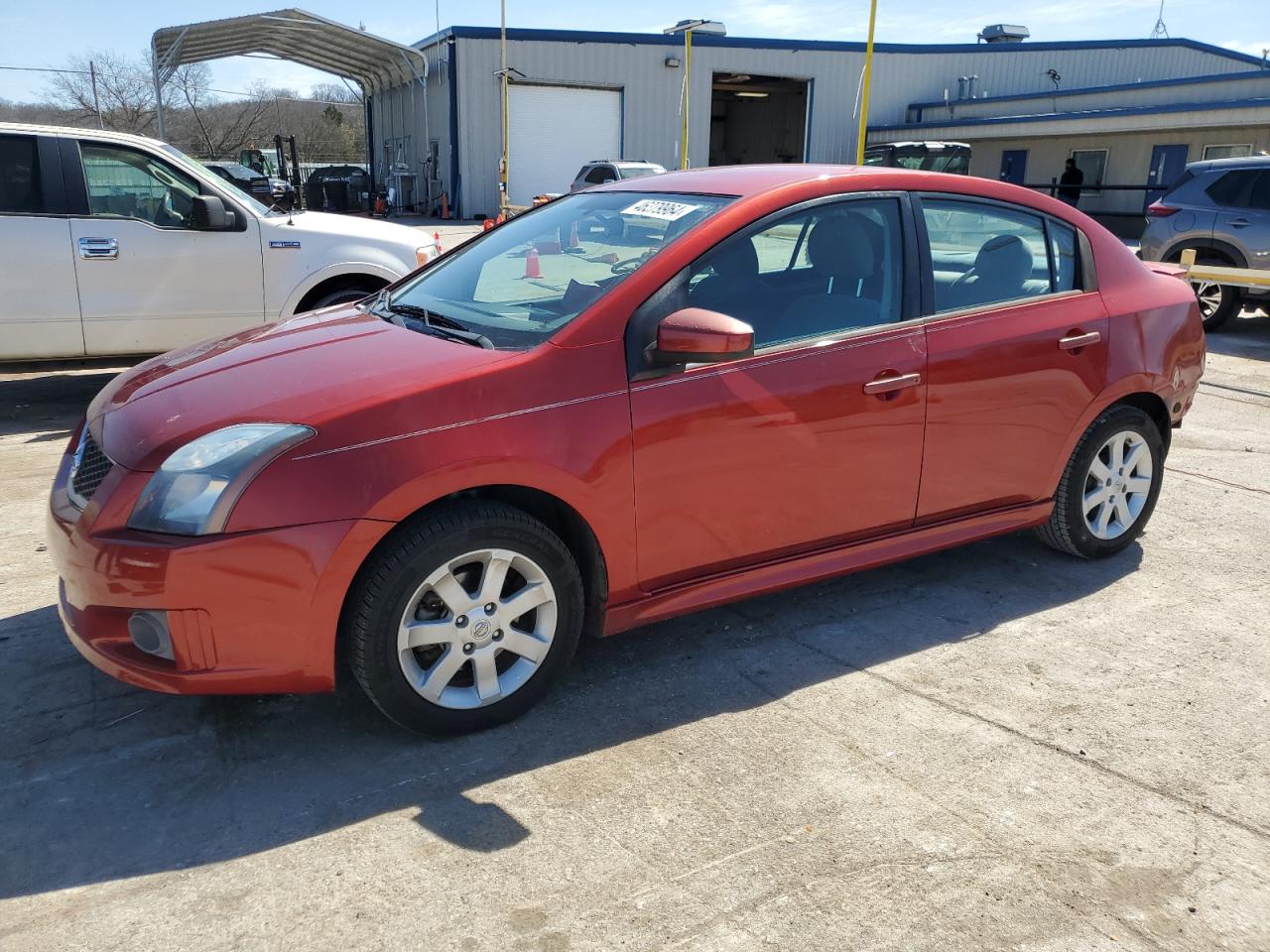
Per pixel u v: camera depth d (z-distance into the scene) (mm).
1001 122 28062
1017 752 2900
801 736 2973
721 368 3092
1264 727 3055
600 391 2898
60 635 3525
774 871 2387
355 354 3027
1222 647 3574
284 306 6809
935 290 3561
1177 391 4277
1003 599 3969
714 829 2541
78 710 3059
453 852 2445
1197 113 22797
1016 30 35250
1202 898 2312
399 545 2676
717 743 2932
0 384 7730
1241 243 10203
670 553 3121
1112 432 4094
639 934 2184
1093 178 26797
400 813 2594
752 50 32125
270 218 6781
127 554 2535
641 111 31438
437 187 31734
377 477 2604
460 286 3615
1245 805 2666
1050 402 3830
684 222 3250
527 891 2314
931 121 32906
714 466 3109
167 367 3254
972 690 3254
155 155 6484
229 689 2611
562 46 29906
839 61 33000
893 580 4145
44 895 2281
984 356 3609
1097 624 3748
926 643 3586
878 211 3488
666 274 3045
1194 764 2854
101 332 6422
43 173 6164
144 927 2189
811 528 3396
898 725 3039
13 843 2459
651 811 2611
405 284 3984
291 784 2713
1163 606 3910
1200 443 6324
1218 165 10609
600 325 2938
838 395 3297
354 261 6930
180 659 2570
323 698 3156
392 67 33531
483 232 4172
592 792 2688
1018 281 3801
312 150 54000
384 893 2303
